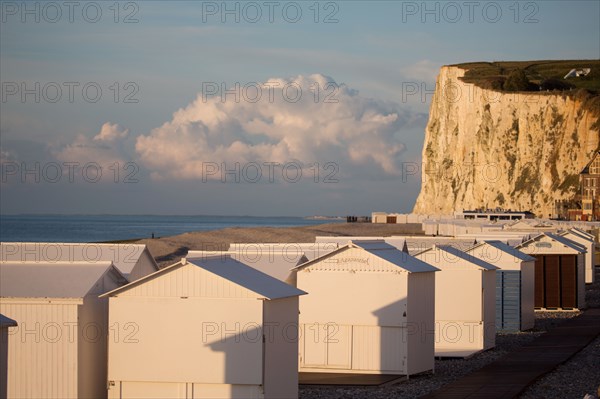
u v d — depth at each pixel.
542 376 49.66
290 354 40.22
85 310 39.53
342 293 51.97
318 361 52.16
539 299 94.94
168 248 155.12
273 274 54.06
